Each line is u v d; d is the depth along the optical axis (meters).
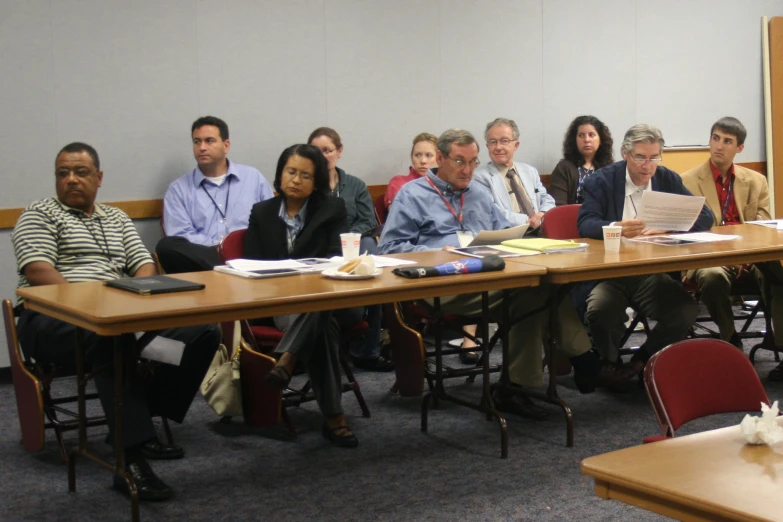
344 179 4.74
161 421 3.45
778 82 6.52
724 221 4.63
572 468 2.89
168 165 4.57
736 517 1.17
